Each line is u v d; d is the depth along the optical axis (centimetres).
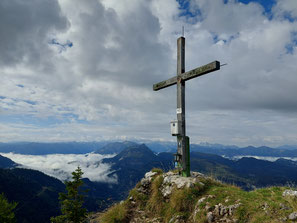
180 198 751
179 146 905
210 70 804
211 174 930
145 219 806
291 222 480
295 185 697
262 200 611
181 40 990
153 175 995
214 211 637
